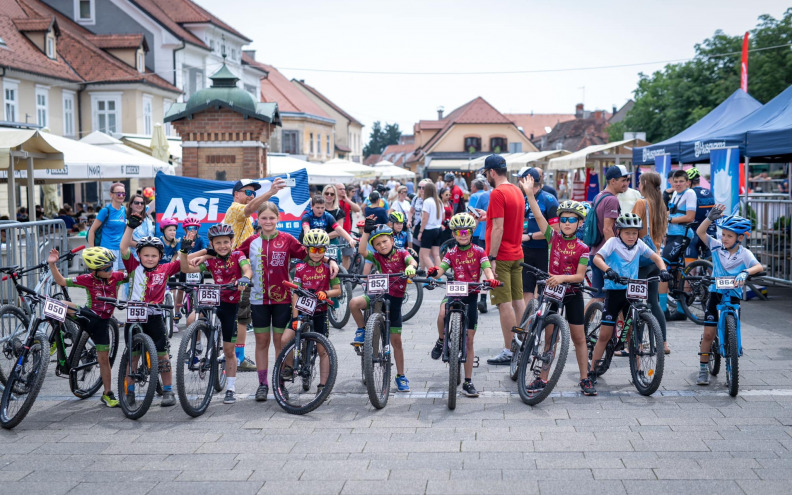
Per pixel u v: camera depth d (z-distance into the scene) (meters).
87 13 36.47
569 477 4.62
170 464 5.03
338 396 6.64
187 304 9.65
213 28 41.03
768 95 40.28
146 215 10.64
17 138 10.44
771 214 11.24
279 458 5.09
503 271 7.41
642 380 6.49
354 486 4.55
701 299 9.48
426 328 9.84
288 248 6.59
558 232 6.57
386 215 12.18
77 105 30.75
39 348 6.04
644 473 4.66
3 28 27.30
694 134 14.30
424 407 6.25
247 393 6.84
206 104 15.14
